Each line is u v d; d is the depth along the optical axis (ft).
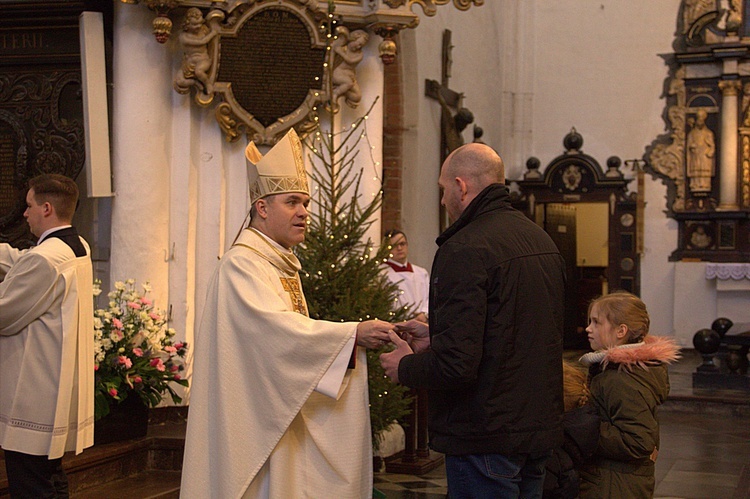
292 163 11.78
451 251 10.30
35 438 14.23
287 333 10.90
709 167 52.01
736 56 50.83
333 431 11.25
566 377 12.35
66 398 14.43
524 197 52.60
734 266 50.08
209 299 11.53
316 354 10.90
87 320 15.06
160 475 19.48
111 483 18.75
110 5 22.98
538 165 52.60
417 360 10.30
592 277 57.11
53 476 14.73
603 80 54.24
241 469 10.98
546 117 55.06
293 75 23.15
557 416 10.62
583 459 11.27
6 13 23.20
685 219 51.93
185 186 22.98
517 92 55.01
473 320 9.99
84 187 24.18
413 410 22.08
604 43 54.19
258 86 22.97
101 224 23.98
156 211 22.65
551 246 11.01
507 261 10.29
